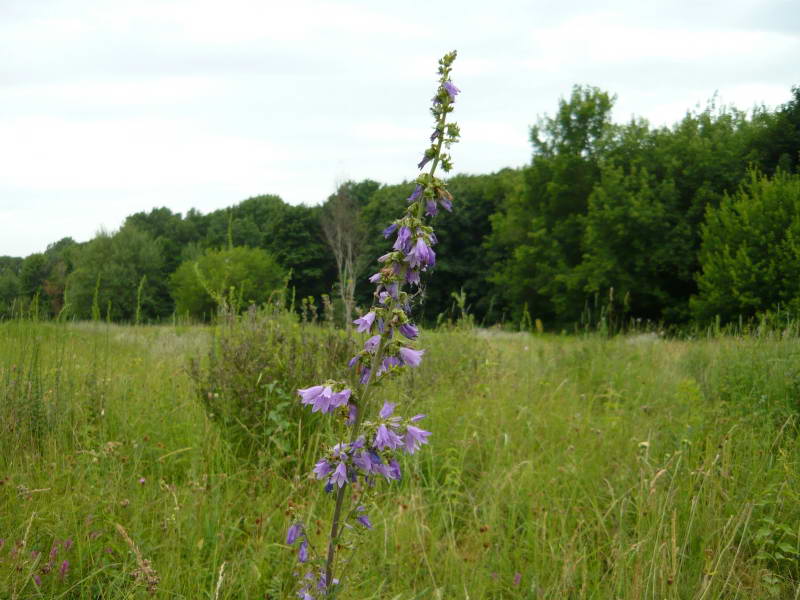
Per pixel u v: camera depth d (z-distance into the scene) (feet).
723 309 75.31
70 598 9.52
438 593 9.70
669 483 13.85
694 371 24.97
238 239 207.00
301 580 7.66
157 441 15.44
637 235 100.89
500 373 25.03
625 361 27.27
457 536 12.60
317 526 11.28
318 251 169.37
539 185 127.54
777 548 11.86
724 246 78.64
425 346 25.57
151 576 9.04
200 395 16.40
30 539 10.47
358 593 9.77
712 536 11.76
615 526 12.28
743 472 14.29
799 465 14.44
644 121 115.44
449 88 6.99
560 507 12.87
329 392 6.88
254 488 13.55
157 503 12.01
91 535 10.36
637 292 102.89
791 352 21.11
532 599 10.26
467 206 157.89
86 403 16.62
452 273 155.02
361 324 6.97
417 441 7.10
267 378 15.90
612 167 108.17
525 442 16.53
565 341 34.78
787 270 70.18
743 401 18.66
